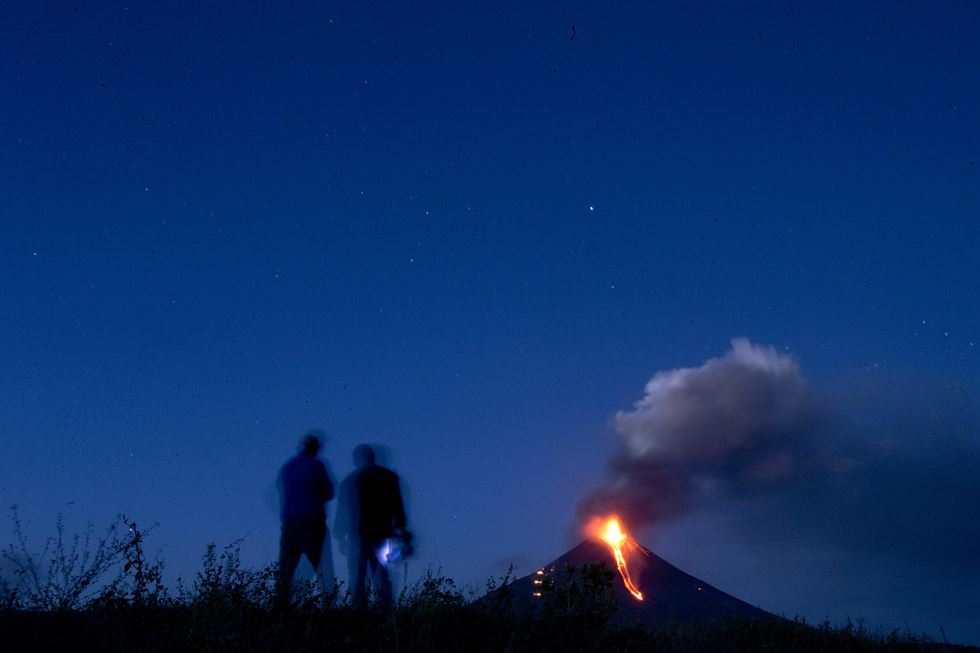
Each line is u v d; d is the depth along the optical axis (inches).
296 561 343.0
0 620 233.3
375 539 350.3
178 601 267.6
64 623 241.6
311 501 348.2
